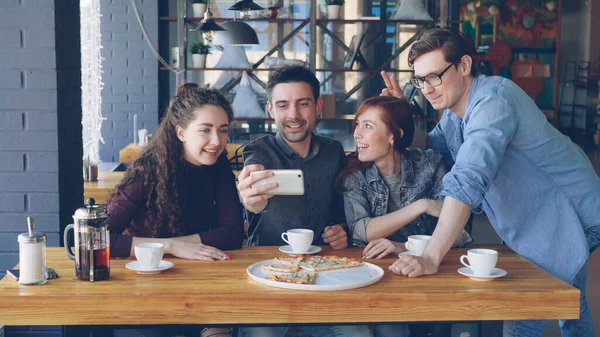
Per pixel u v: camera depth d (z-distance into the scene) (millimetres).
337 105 7777
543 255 2359
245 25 6176
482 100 2250
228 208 2502
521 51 12016
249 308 1886
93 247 2014
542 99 12148
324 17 7633
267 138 2766
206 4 7445
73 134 3457
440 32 2307
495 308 1936
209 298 1878
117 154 8406
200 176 2488
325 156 2746
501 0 11820
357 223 2559
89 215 2012
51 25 3119
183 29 7348
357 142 2604
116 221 2357
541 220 2363
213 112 2344
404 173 2645
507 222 2381
